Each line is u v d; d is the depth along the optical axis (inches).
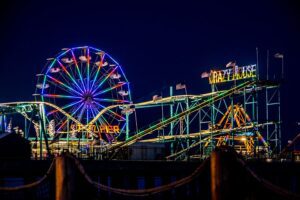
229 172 502.9
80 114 3508.9
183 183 655.1
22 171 1583.4
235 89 2918.3
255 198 526.9
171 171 1721.2
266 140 2928.2
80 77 3531.0
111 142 3221.0
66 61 3484.3
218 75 3250.5
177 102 3459.6
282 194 529.0
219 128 3034.0
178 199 1702.8
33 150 2837.1
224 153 505.7
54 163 807.1
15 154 2062.0
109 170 1646.2
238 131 2913.4
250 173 518.0
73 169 699.4
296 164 1831.9
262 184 527.8
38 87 3356.3
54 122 3336.6
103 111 3526.1
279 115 2967.5
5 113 3154.5
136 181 1691.7
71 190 693.3
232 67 3161.9
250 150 2805.1
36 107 2691.9
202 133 2960.1
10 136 2062.0
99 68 3619.6
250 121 2987.2
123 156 2396.7
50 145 3014.3
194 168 1732.3
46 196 1584.6
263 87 2999.5
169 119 2881.4
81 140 3270.2
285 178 1812.3
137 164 1686.8
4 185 1565.0
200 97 3314.5
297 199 528.1
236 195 504.1
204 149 2849.4
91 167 1614.2
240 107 3053.6
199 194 1678.2
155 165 1706.4
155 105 3624.5
